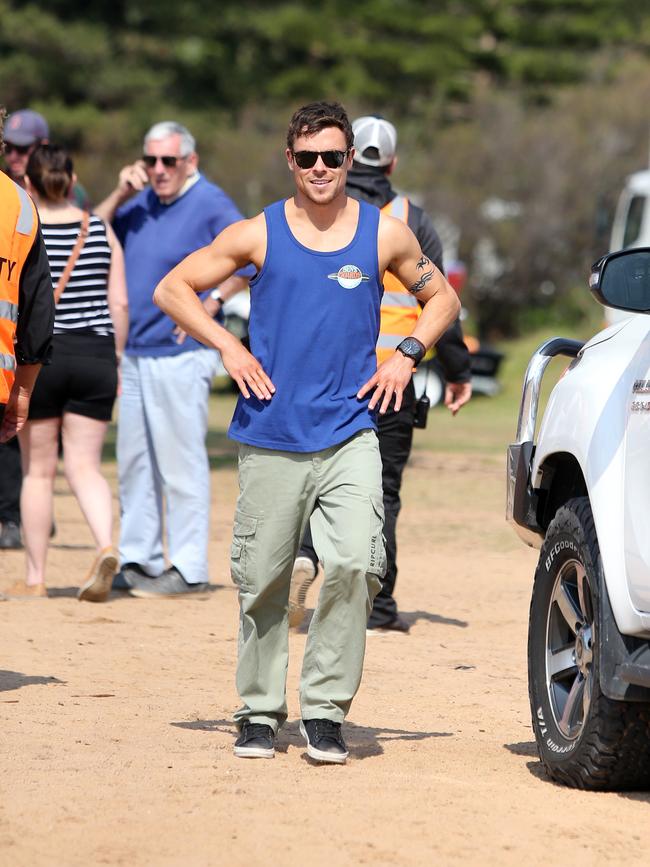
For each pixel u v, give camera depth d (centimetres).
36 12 11406
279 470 1296
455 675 1802
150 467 2325
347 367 1295
